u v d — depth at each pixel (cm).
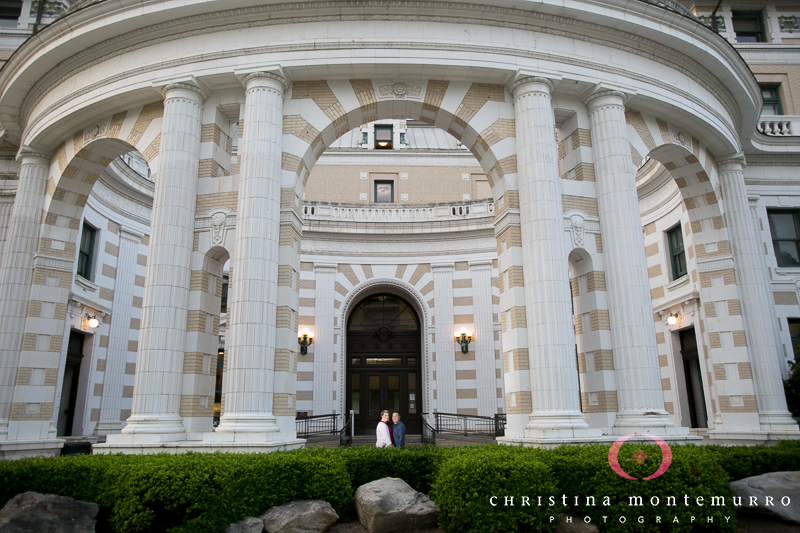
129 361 2295
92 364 2109
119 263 2286
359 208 2767
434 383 2600
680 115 1698
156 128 1566
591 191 1566
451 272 2714
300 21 1485
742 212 1897
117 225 2295
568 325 1382
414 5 1476
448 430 2375
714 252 1898
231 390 1284
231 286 1367
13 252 1736
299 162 1474
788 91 2452
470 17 1511
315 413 2520
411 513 1006
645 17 1564
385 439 1470
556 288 1388
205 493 908
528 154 1475
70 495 988
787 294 2088
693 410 2164
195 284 1427
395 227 2734
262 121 1425
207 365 1430
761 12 2570
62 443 1691
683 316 2133
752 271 1852
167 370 1335
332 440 2130
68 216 1825
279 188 1423
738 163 1945
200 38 1507
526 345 1414
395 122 3180
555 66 1534
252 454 1103
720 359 1833
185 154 1457
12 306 1700
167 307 1362
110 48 1571
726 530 973
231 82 1502
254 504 979
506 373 1472
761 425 1730
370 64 1467
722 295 1859
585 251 1523
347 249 2731
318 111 1512
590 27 1560
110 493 952
